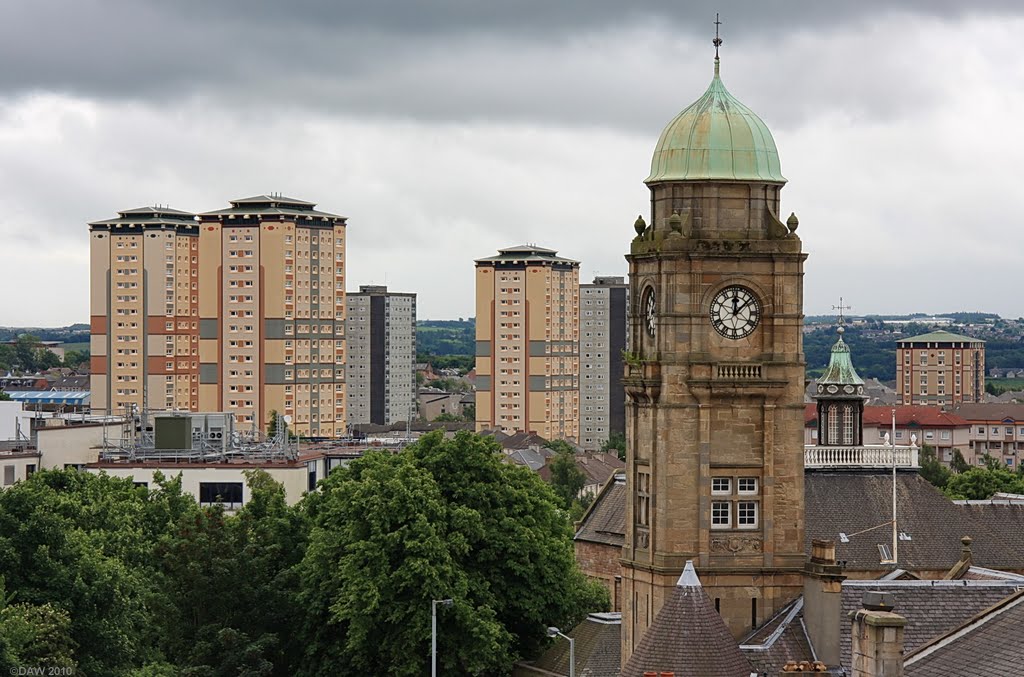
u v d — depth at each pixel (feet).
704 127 379.35
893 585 359.05
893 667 231.09
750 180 375.66
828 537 483.51
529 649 475.31
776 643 357.41
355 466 524.93
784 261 374.43
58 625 386.93
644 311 384.47
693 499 373.81
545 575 471.62
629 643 387.96
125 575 451.94
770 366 374.02
